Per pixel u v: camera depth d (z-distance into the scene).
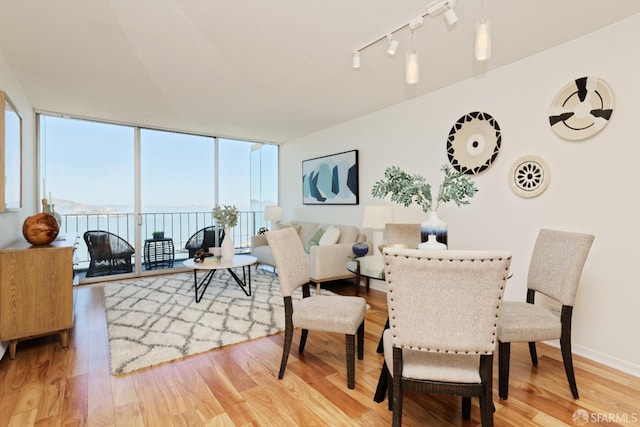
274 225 5.73
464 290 1.18
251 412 1.63
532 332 1.74
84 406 1.66
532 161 2.53
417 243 3.01
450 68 2.78
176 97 3.47
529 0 1.85
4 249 2.26
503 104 2.73
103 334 2.61
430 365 1.32
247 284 4.11
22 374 1.98
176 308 3.19
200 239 5.25
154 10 1.91
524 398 1.75
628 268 2.07
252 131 5.12
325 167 4.91
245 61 2.61
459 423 1.56
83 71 2.78
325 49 2.42
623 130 2.08
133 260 4.69
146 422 1.55
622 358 2.09
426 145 3.42
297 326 1.97
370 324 2.87
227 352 2.29
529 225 2.57
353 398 1.76
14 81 2.83
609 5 1.90
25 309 2.23
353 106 3.84
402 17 2.01
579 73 2.26
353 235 4.04
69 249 2.40
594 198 2.21
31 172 3.75
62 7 1.86
